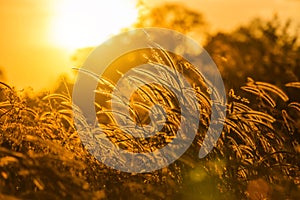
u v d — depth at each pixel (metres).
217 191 9.91
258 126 11.05
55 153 10.22
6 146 10.62
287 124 11.15
